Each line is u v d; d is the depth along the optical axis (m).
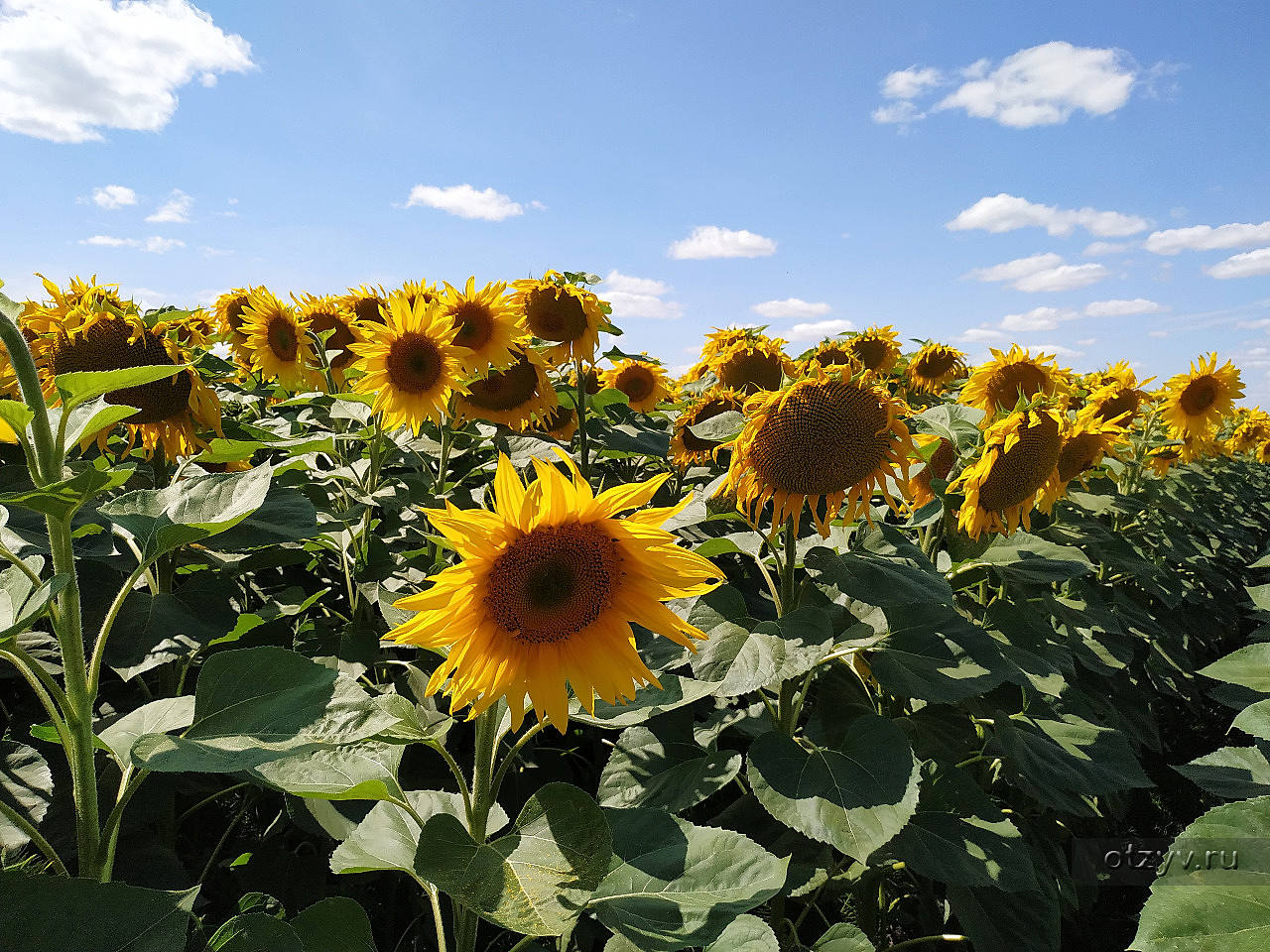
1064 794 1.16
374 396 1.52
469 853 0.69
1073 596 1.67
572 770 1.37
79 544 0.94
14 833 0.82
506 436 1.69
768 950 0.78
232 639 0.98
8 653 0.63
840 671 1.19
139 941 0.53
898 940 1.35
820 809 0.90
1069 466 1.49
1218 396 2.25
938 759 1.25
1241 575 3.19
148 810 0.96
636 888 0.73
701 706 1.19
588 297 1.84
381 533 1.45
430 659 1.19
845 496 1.12
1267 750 1.11
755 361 1.98
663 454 1.81
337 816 0.90
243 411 1.99
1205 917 0.74
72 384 0.64
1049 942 1.06
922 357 2.71
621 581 0.76
